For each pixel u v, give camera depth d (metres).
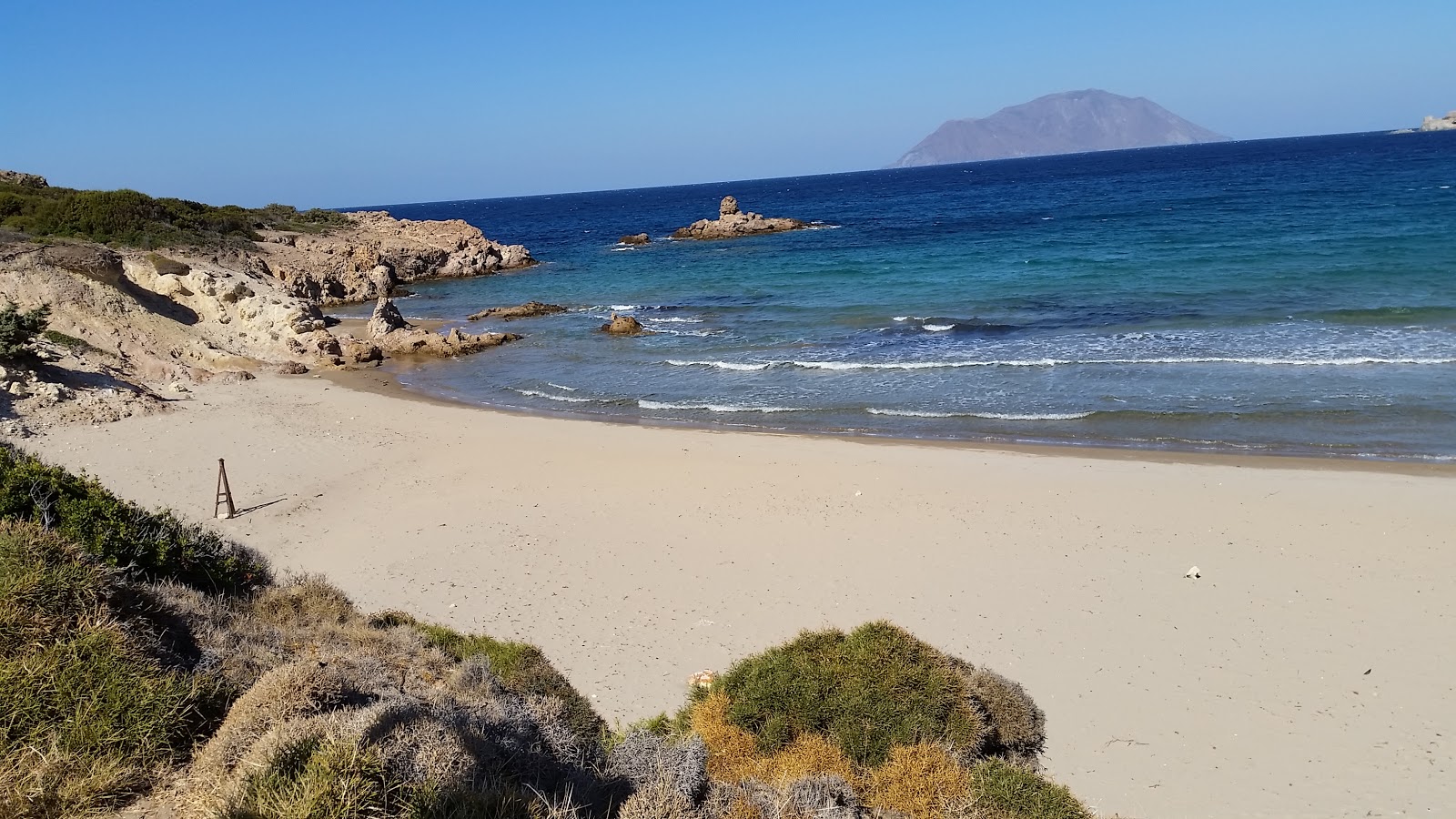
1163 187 109.00
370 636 9.28
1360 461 17.83
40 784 4.62
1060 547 14.84
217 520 16.98
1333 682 10.73
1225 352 26.25
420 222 72.44
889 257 56.50
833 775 7.21
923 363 28.30
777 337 34.75
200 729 5.60
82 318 30.69
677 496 18.08
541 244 94.00
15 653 5.34
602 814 5.64
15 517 8.91
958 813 7.32
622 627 12.70
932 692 9.11
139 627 6.35
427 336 36.50
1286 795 8.91
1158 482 17.36
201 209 59.03
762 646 12.09
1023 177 181.50
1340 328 27.81
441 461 20.81
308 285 50.06
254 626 8.20
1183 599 12.91
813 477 18.84
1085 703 10.62
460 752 5.02
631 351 34.34
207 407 25.91
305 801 4.20
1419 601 12.40
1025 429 21.55
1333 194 74.62
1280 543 14.44
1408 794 8.80
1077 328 31.53
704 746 7.50
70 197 45.12
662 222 122.62
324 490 18.77
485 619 12.94
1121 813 8.76
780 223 84.94
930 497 17.36
